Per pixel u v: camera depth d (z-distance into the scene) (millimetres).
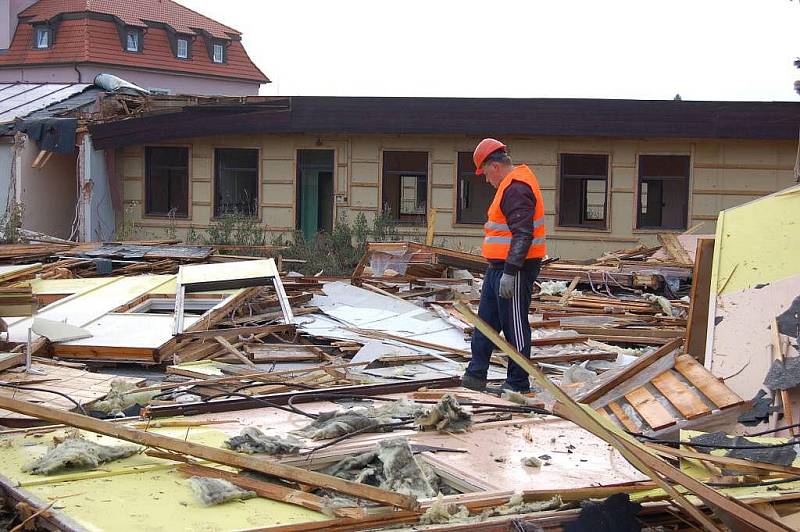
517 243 7820
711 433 5621
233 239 21531
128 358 8969
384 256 14328
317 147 22328
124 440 5133
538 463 5094
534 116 20516
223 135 22500
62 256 15219
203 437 5500
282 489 4469
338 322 11359
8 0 50281
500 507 4395
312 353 9758
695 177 20703
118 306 10883
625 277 13977
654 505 4402
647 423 6156
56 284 12320
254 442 5168
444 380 7496
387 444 5027
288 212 22609
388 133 21359
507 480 4836
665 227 21000
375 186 22062
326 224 22734
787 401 6059
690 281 14297
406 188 22141
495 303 8148
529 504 4426
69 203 25062
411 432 5750
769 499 4508
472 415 6152
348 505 4309
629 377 6785
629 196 20969
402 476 4840
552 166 21250
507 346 4258
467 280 13938
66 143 23328
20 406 5023
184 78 52469
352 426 5617
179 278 11562
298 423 5914
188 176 23188
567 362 9609
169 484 4598
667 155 20781
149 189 23609
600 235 21109
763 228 7375
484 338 7961
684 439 5535
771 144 20359
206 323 10211
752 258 7203
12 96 26703
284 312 11047
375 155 21984
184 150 23281
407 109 21047
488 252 8117
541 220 8062
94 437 5387
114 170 23547
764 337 6641
